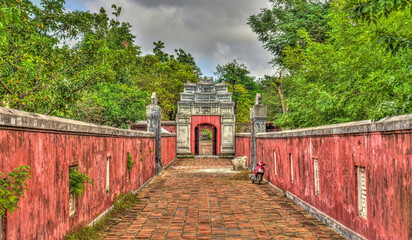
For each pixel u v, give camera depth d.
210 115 27.78
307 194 8.21
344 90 11.30
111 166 7.90
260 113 16.47
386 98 7.66
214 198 9.94
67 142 5.20
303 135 8.41
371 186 4.91
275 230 6.44
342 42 10.43
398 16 7.57
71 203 5.54
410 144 3.86
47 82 7.90
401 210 4.06
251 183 13.22
